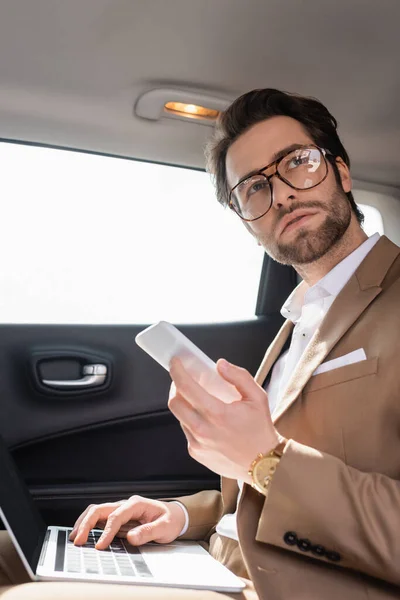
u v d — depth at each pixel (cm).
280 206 145
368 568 96
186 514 147
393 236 229
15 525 104
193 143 202
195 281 217
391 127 197
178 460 200
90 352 201
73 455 194
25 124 190
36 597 87
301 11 152
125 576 98
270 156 149
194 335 213
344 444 110
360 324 120
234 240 221
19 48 160
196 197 216
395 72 174
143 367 204
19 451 192
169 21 153
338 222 143
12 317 200
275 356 155
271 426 102
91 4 147
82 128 193
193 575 105
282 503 100
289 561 103
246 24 155
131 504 135
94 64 167
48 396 195
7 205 199
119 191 209
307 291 146
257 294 227
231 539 137
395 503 96
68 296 205
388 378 110
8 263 199
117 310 209
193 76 173
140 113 186
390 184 228
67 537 133
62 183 204
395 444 108
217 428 100
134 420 200
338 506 97
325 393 115
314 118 155
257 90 158
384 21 156
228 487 145
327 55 167
